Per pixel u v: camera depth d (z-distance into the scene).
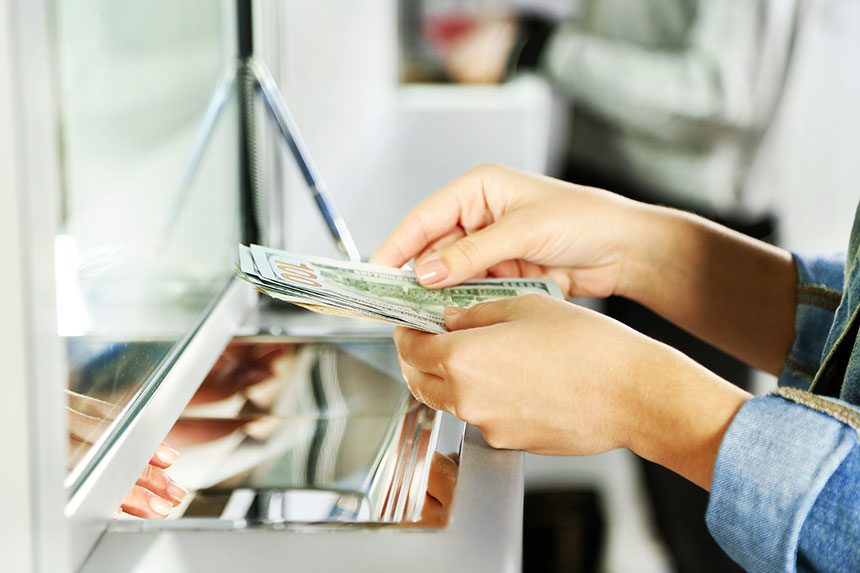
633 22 1.86
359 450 0.79
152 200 0.79
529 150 2.76
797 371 0.83
